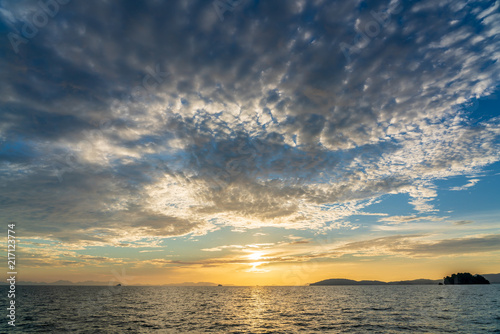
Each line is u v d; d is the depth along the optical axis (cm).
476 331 2864
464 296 7888
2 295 8862
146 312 4659
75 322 3500
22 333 2839
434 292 10619
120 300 7519
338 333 2833
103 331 2941
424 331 2884
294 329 3073
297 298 8381
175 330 3031
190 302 6994
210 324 3428
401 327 3114
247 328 3145
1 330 3000
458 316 3916
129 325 3306
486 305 5331
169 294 11531
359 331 2928
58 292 12169
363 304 5941
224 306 5828
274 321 3634
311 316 4091
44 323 3419
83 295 10012
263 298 8569
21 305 5634
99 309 5081
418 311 4544
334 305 5819
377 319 3719
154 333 2861
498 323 3322
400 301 6606
